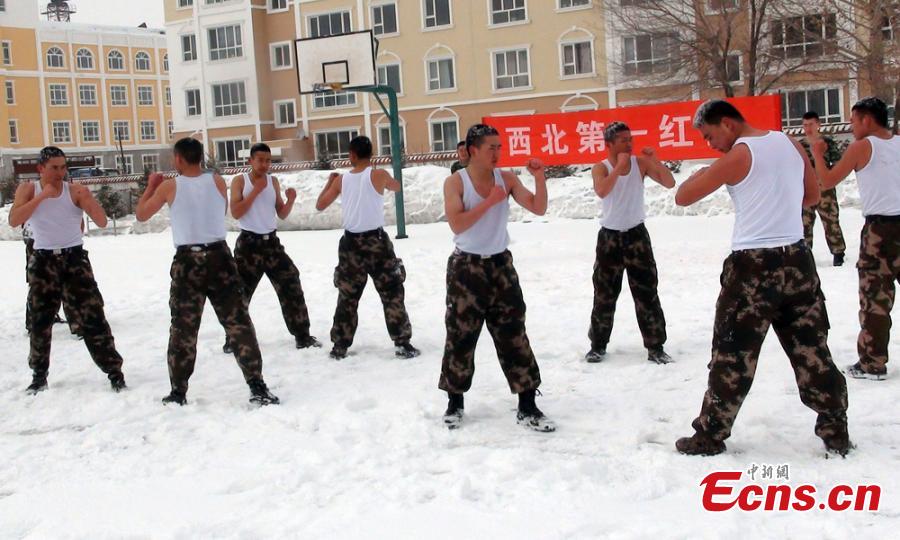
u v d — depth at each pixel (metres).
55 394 7.02
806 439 5.16
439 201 22.59
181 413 6.32
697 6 29.36
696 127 5.02
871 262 6.23
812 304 4.80
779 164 4.72
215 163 40.91
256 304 10.88
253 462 5.25
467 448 5.33
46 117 63.75
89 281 7.00
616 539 3.91
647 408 5.92
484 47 38.69
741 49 29.42
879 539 3.83
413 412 6.07
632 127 12.67
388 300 7.73
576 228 18.53
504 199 5.46
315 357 7.96
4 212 27.20
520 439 5.45
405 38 40.25
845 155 6.22
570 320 8.84
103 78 67.12
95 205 6.91
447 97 39.72
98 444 5.72
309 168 35.19
